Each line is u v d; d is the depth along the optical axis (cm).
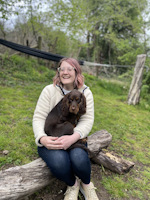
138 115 537
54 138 178
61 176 167
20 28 930
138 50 1018
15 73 689
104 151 259
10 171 170
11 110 391
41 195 192
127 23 1480
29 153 249
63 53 1272
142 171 257
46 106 206
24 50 662
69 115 199
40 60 896
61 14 849
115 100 683
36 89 590
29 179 171
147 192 217
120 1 1527
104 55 2169
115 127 410
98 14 1752
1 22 770
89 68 1280
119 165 238
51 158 168
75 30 898
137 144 345
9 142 265
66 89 223
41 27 891
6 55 759
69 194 178
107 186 217
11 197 149
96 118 447
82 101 200
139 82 641
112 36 1677
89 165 176
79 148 179
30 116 375
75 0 842
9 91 516
